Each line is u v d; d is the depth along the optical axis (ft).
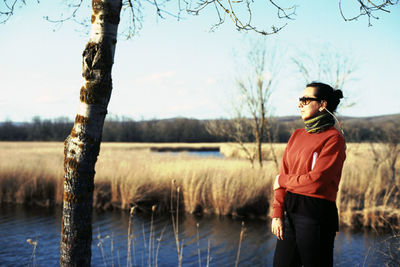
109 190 33.76
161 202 31.63
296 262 6.56
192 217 28.84
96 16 6.79
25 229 24.50
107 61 6.81
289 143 7.23
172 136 231.91
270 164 35.24
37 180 35.40
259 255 19.31
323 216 6.16
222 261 18.33
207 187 30.81
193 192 30.86
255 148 35.29
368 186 27.58
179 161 40.68
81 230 6.94
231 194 29.48
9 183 35.73
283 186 6.73
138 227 25.58
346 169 30.96
